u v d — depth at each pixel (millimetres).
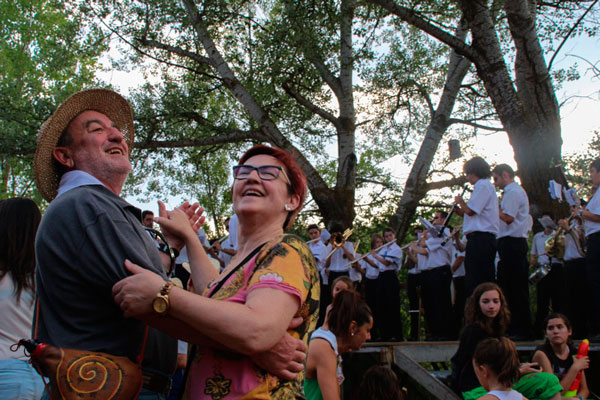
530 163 9500
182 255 6816
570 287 7039
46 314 1754
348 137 14273
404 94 16516
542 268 7699
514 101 9711
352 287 5879
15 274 2535
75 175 2053
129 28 13375
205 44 13359
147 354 1911
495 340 4125
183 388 1784
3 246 2529
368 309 3938
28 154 13320
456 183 14805
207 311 1496
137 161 14562
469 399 4461
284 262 1701
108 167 2201
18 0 18844
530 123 9578
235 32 13703
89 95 2322
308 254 1809
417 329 9508
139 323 1810
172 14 12820
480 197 6207
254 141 14812
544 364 5230
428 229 8164
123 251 1718
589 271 5934
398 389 4203
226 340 1500
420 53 15930
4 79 18062
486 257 6184
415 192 14461
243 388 1641
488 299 4863
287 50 12047
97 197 1825
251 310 1548
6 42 18875
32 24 19047
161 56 14539
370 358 9164
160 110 14383
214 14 12812
